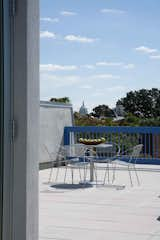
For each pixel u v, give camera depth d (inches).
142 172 449.4
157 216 244.2
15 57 132.4
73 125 550.6
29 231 133.2
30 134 133.2
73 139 528.4
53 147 497.0
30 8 133.3
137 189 339.9
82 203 281.7
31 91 133.7
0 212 130.0
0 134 130.4
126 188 344.5
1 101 130.4
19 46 132.0
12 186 132.1
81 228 216.7
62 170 469.1
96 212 254.4
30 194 133.6
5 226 131.4
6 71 131.0
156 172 450.0
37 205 138.3
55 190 332.8
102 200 292.2
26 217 131.3
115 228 217.0
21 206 131.4
